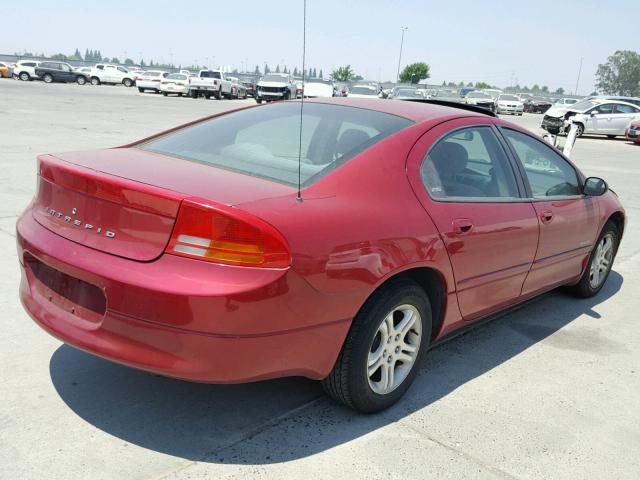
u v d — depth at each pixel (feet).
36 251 8.67
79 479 7.80
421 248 9.45
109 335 7.91
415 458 8.82
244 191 8.21
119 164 9.02
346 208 8.70
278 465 8.40
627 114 81.46
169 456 8.41
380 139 9.95
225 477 8.07
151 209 7.70
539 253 12.76
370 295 9.00
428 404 10.39
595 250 15.99
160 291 7.44
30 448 8.32
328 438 9.12
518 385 11.35
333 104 11.65
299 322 8.03
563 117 84.33
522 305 15.81
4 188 23.86
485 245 10.85
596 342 13.73
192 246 7.52
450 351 12.66
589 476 8.80
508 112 139.74
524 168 12.68
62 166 8.62
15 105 66.28
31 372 10.32
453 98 116.16
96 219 8.19
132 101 93.81
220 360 7.64
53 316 8.59
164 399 9.84
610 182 40.55
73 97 90.53
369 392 9.50
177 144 10.71
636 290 17.84
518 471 8.74
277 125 10.96
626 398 11.19
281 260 7.66
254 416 9.55
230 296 7.38
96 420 9.11
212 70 127.54
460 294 10.71
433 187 10.19
